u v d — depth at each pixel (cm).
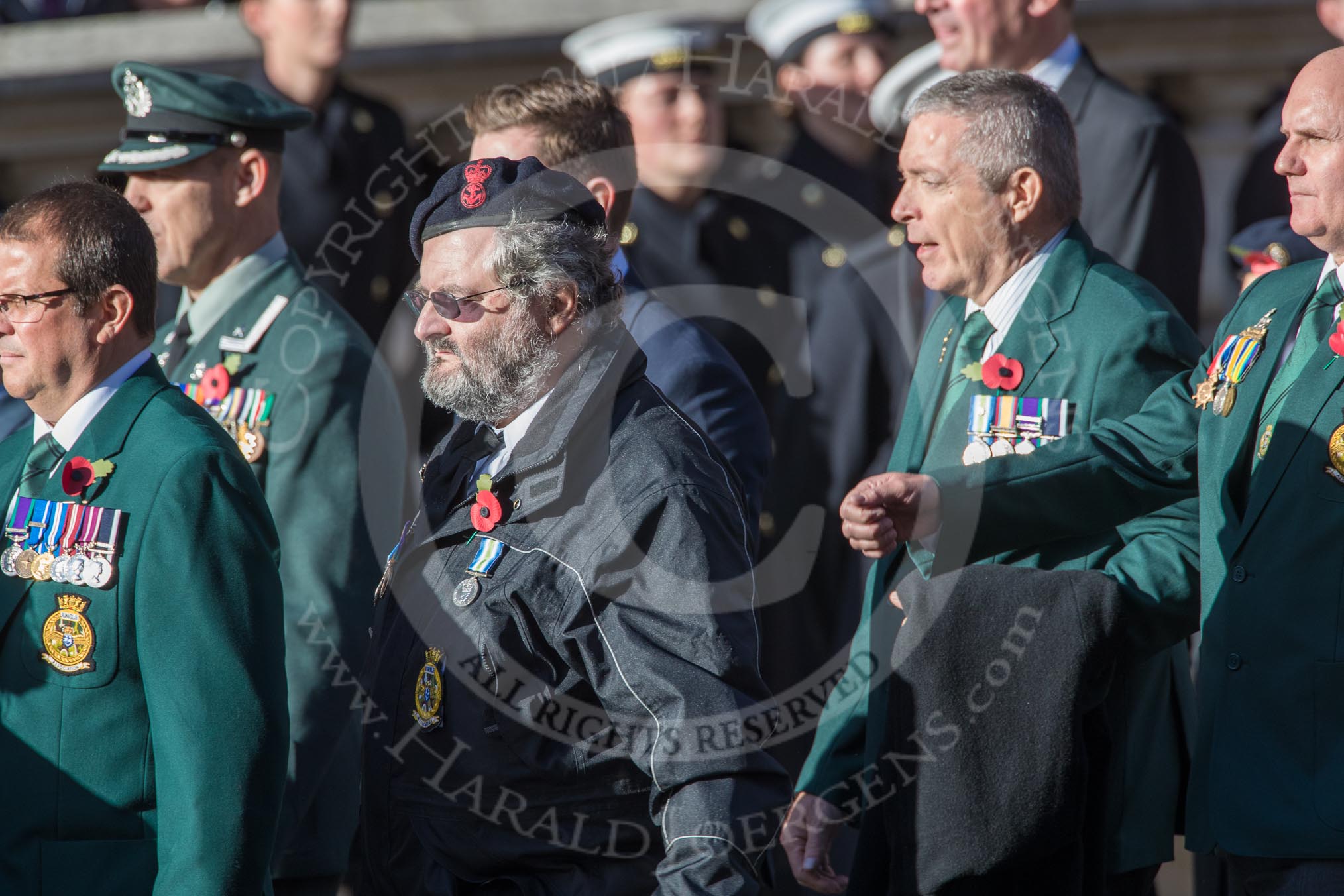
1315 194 1138
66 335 1180
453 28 2433
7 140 2544
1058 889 1233
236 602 1145
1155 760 1326
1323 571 1112
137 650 1141
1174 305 1695
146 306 1215
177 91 1530
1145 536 1273
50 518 1159
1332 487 1116
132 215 1215
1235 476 1182
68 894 1132
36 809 1138
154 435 1172
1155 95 2345
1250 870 1138
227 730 1120
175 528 1140
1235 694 1146
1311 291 1190
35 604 1152
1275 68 2316
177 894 1095
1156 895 1641
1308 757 1105
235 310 1520
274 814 1137
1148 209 1691
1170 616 1249
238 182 1541
